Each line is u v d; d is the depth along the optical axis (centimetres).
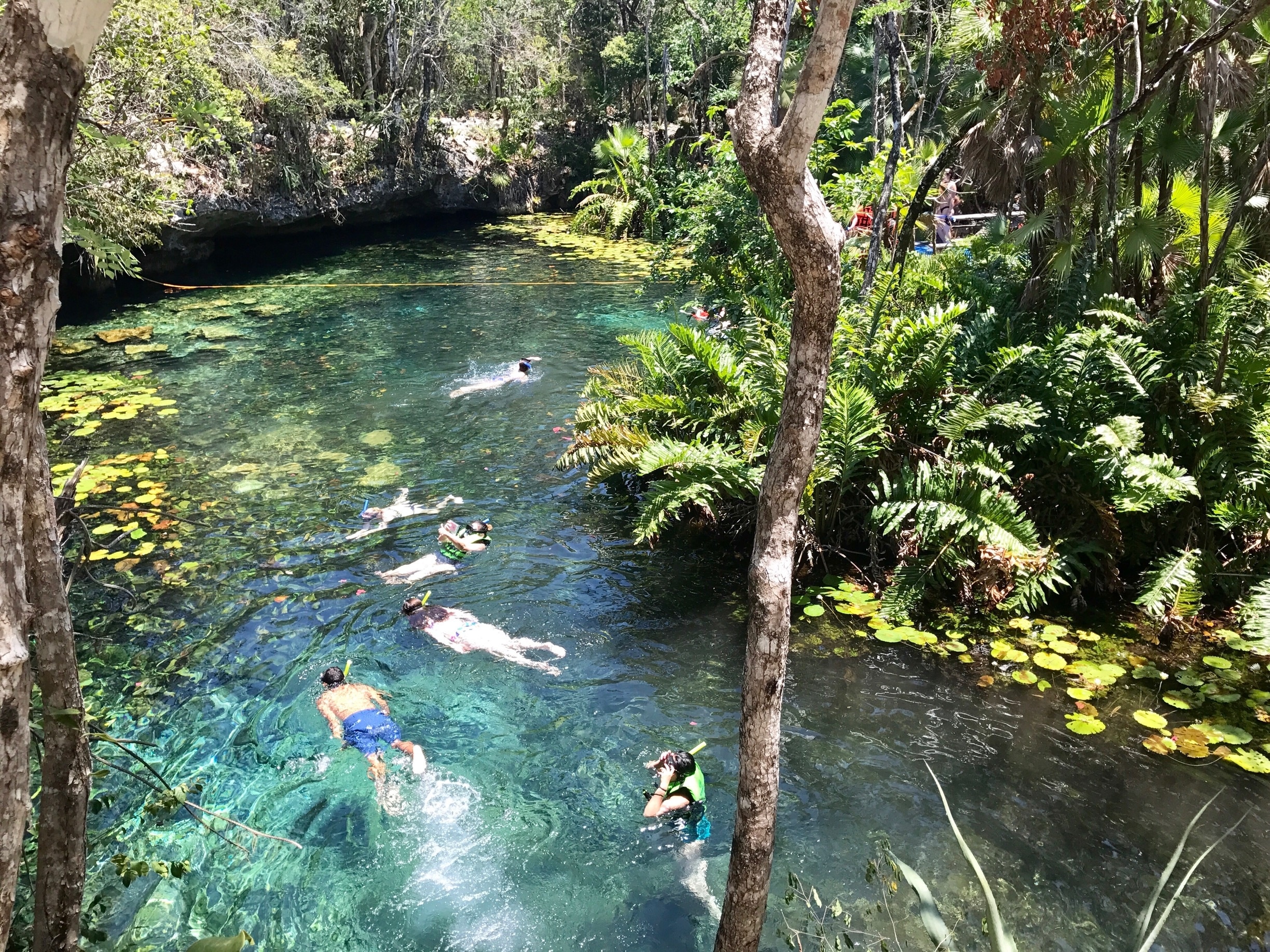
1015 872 412
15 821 215
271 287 1744
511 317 1514
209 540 749
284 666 581
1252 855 420
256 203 1975
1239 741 498
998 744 504
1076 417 670
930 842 432
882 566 704
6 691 210
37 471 263
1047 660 579
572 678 573
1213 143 734
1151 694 547
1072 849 426
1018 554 613
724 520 776
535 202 2809
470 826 451
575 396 1115
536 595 673
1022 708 536
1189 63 716
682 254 1548
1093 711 531
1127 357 657
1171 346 691
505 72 2752
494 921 394
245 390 1141
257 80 1814
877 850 427
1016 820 446
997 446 706
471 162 2627
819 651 598
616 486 870
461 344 1351
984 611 644
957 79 838
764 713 273
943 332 695
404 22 2334
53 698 279
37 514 266
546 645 607
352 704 518
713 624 636
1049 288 805
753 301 904
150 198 1040
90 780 299
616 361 1248
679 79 2330
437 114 2581
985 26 733
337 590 675
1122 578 673
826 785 472
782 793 466
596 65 2748
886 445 702
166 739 511
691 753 461
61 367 1222
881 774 480
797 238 239
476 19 2444
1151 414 675
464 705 545
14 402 207
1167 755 493
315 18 2116
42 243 208
